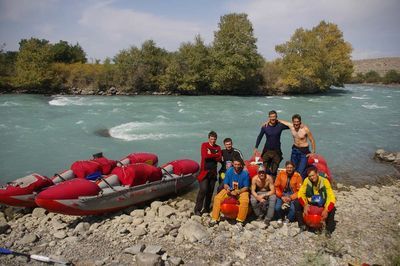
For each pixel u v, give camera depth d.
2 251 6.05
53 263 5.86
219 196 7.47
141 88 45.97
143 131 17.94
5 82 42.12
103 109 25.78
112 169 9.12
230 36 45.78
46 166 12.36
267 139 8.41
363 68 113.62
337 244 6.73
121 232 7.03
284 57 51.22
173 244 6.63
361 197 9.55
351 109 29.31
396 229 7.49
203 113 24.94
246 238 6.88
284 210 7.82
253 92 47.66
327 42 56.03
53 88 44.16
